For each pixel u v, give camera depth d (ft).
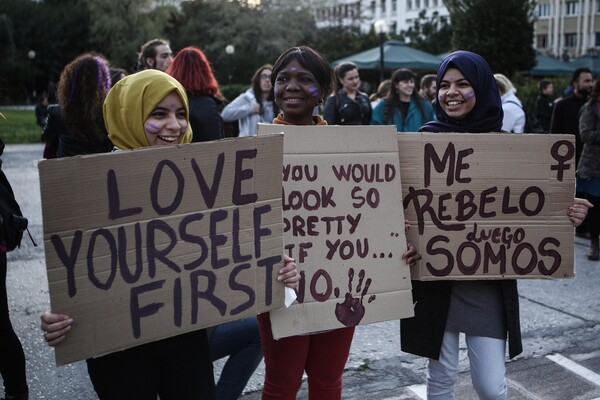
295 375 7.70
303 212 7.46
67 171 5.59
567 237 8.15
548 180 8.05
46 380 11.30
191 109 12.57
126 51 121.90
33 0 157.58
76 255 5.73
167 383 6.69
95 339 5.89
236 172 6.48
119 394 6.39
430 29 113.50
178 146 6.12
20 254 19.60
